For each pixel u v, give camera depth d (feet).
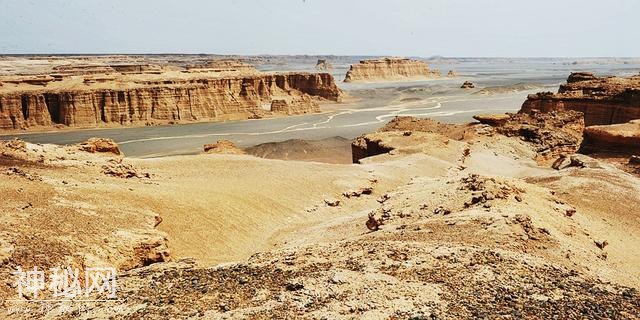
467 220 79.05
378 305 44.70
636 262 87.97
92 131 437.17
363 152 249.96
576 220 100.42
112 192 112.98
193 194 131.23
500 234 71.00
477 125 281.54
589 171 151.94
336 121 470.80
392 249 62.23
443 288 48.85
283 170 175.42
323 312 43.57
